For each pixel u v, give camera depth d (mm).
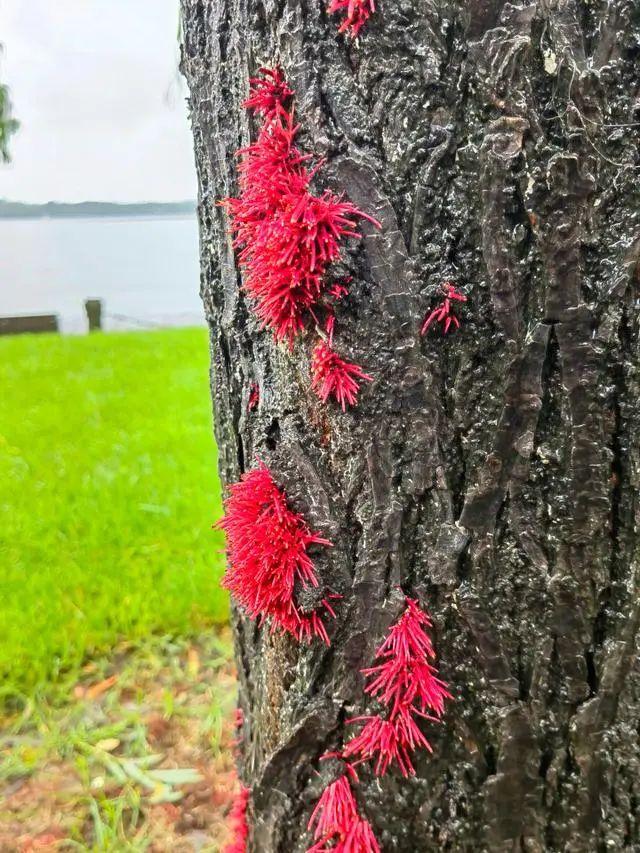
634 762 389
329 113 349
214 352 531
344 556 395
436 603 389
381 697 389
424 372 365
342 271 354
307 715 420
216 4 420
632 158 333
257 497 399
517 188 337
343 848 410
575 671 384
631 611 374
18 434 1598
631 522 368
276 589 383
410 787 410
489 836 408
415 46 334
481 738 400
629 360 352
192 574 1012
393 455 378
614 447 363
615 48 324
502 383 360
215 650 952
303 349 396
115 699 850
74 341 2924
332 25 344
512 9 321
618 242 341
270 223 340
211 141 459
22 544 1079
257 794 462
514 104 327
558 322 348
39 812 696
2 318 3418
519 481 371
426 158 345
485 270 350
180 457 1432
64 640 899
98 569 1022
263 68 366
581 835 400
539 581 379
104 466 1386
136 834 670
